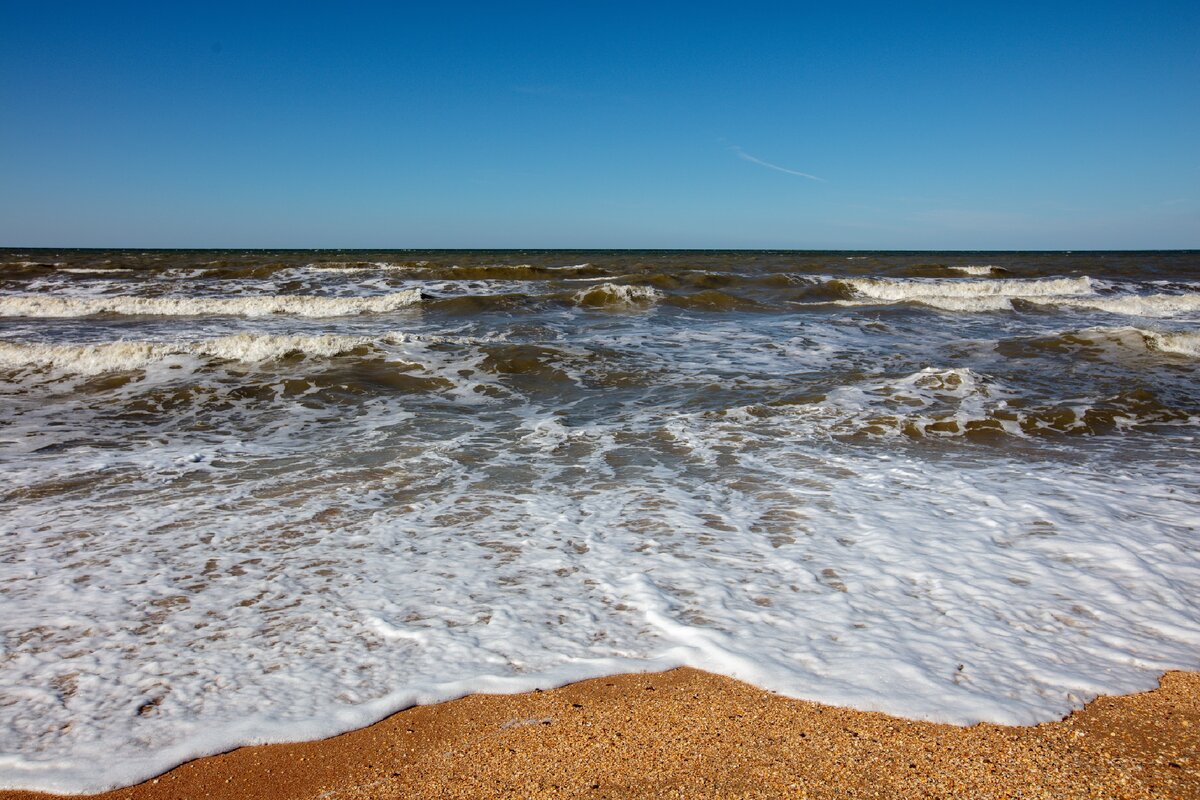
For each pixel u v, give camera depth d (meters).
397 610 4.20
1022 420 8.34
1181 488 6.25
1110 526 5.38
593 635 3.94
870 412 8.64
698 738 3.11
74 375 10.45
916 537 5.22
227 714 3.27
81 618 4.07
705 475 6.68
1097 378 10.42
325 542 5.16
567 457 7.20
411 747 3.09
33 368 10.70
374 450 7.40
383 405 9.21
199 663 3.66
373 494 6.16
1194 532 5.27
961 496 6.07
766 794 2.77
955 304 18.70
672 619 4.08
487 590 4.45
